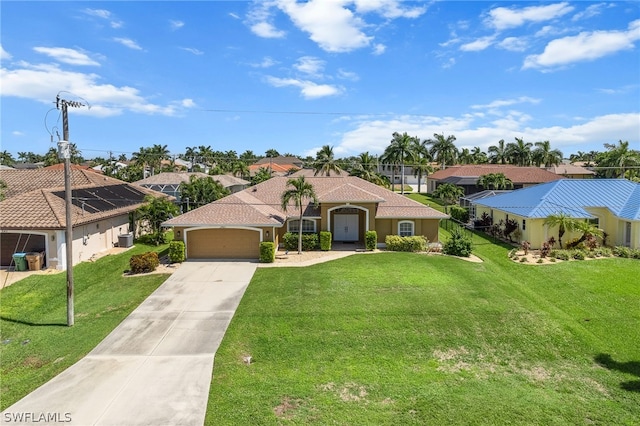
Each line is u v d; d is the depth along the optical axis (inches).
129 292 823.1
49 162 3193.9
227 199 1191.6
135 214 1390.3
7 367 543.5
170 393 465.1
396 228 1225.4
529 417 417.1
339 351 568.7
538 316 678.5
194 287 844.0
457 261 1029.2
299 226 1168.8
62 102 656.4
